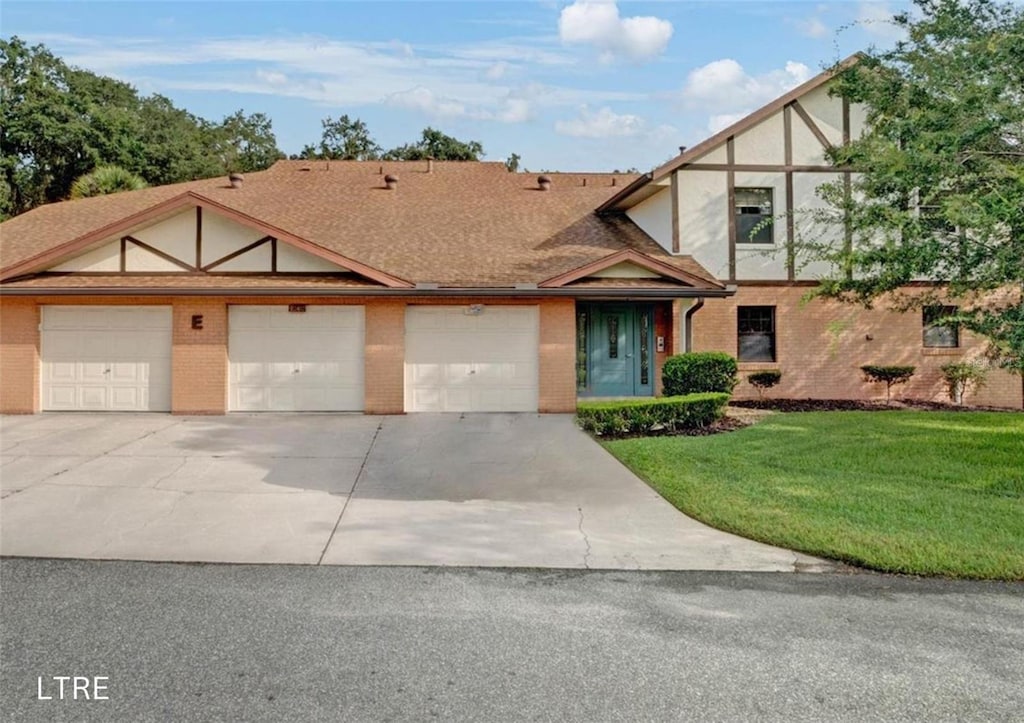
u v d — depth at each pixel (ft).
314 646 13.79
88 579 17.78
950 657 13.37
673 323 50.31
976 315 32.68
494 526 22.57
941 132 32.42
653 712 11.35
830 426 38.96
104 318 44.98
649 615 15.46
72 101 112.57
